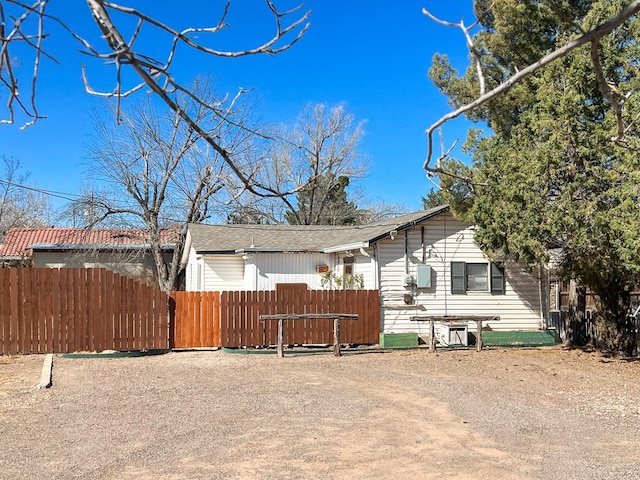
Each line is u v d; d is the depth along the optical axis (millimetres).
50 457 7109
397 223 20391
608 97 2779
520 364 14922
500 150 15672
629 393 11375
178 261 31344
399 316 18750
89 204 29594
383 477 6441
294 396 10680
